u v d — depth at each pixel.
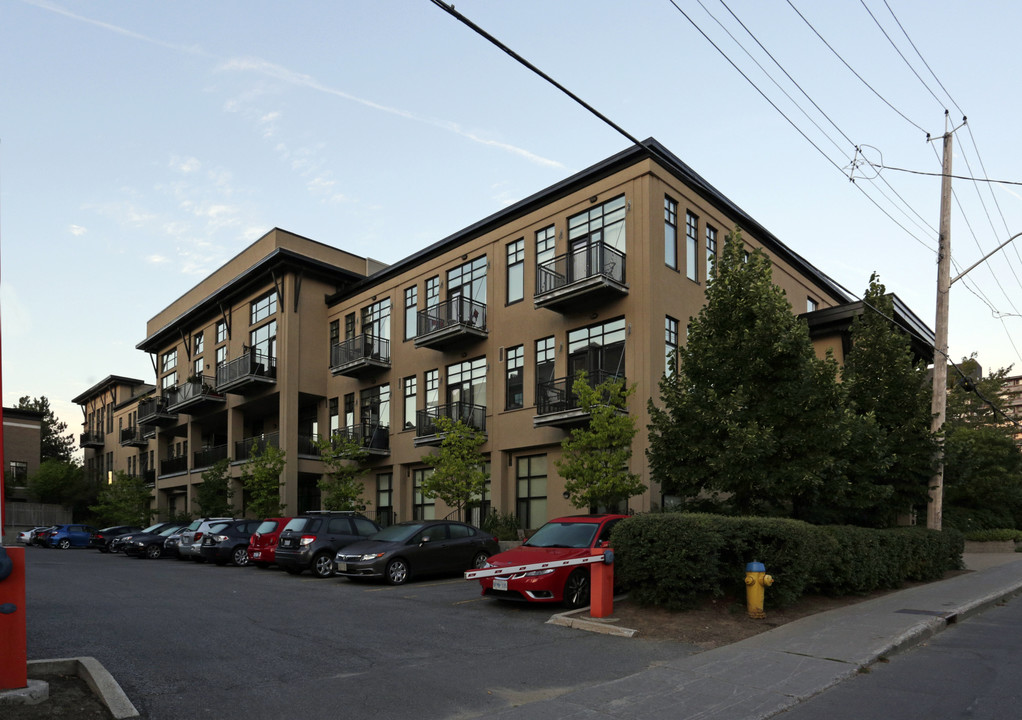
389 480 31.36
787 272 30.19
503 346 26.11
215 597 14.19
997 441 32.38
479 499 24.81
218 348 40.56
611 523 13.83
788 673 8.12
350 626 10.91
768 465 14.24
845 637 9.98
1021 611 13.32
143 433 49.94
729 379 14.79
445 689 7.50
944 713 6.76
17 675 6.37
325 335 35.56
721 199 25.34
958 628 11.44
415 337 30.31
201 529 24.97
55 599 13.66
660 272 22.06
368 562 16.52
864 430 16.30
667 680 7.83
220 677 7.78
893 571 15.21
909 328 27.86
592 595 11.30
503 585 12.55
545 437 24.02
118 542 32.09
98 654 8.64
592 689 7.49
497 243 27.00
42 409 87.38
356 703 6.96
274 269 34.66
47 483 55.72
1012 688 7.62
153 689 7.23
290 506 32.81
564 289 22.48
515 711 6.77
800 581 11.90
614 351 22.38
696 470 14.62
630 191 22.56
